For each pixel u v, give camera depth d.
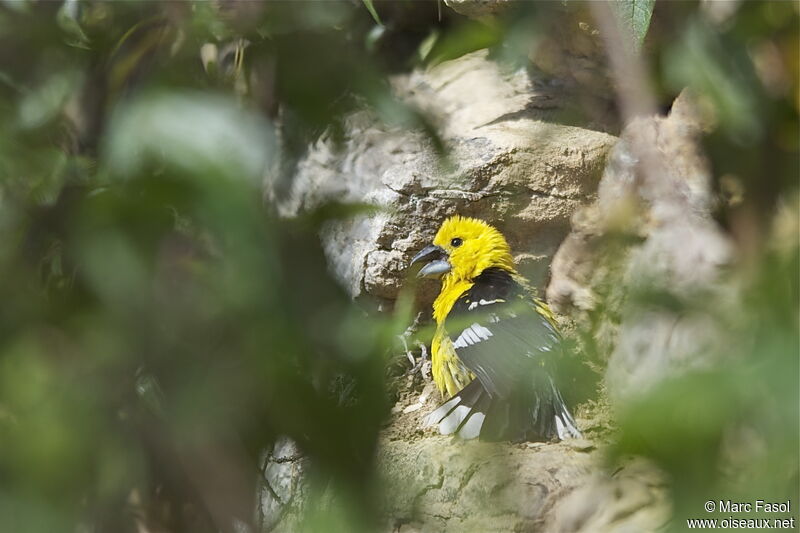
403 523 9.40
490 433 9.66
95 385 6.63
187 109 5.83
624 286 7.71
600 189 10.83
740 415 3.55
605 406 9.85
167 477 9.38
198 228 6.42
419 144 11.24
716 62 9.86
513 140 10.90
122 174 5.98
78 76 8.13
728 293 5.30
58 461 6.46
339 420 6.00
